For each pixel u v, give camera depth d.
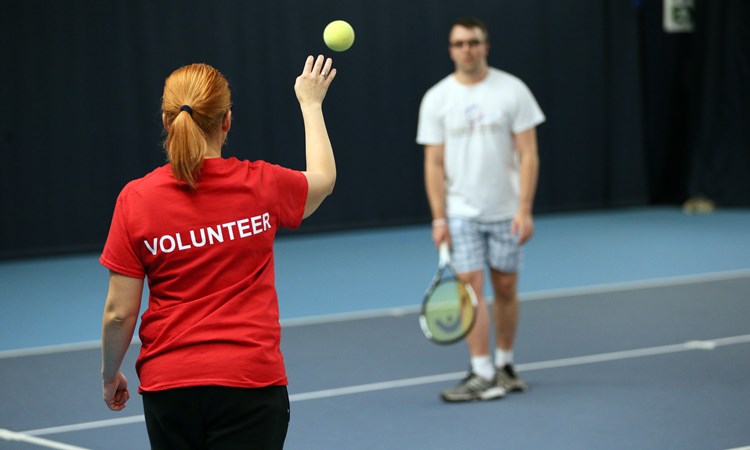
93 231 19.73
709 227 20.92
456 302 9.13
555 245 19.27
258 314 4.39
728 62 23.27
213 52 20.19
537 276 16.09
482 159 9.27
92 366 11.09
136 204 4.36
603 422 8.52
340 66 21.19
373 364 10.77
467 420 8.70
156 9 19.67
